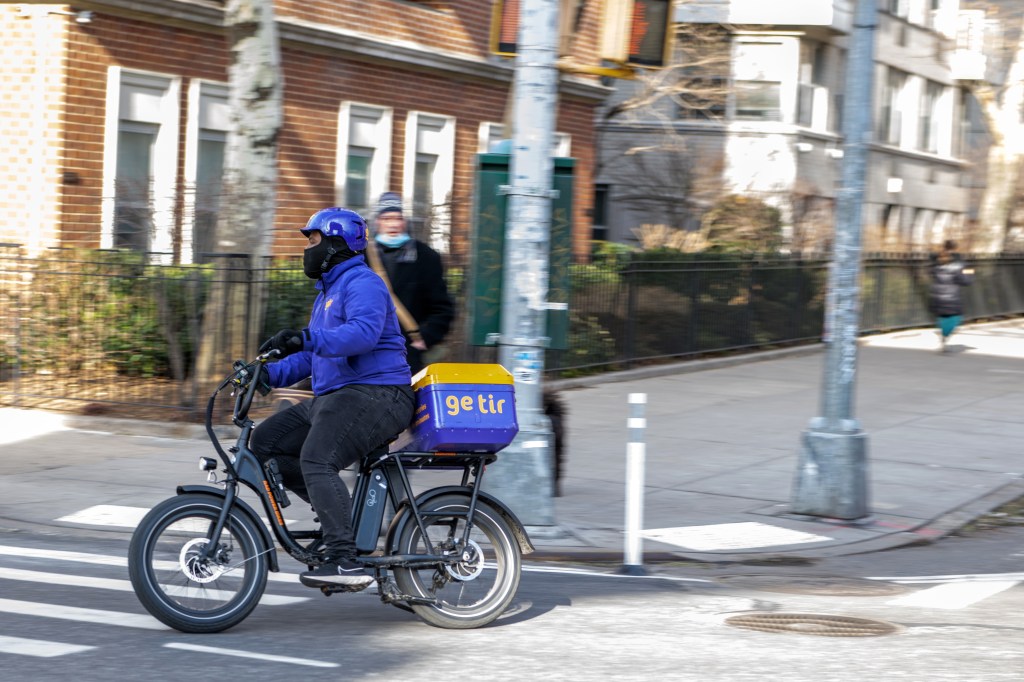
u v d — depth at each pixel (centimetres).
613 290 2522
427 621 859
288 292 1859
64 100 2038
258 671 743
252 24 1786
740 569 1158
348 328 818
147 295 1836
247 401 838
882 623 920
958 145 5772
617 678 749
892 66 5047
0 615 862
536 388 1230
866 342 3569
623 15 1236
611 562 1168
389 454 858
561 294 1234
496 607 873
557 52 1202
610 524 1312
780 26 4128
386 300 843
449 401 852
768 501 1460
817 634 880
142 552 809
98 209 2098
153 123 2216
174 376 1811
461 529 889
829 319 1391
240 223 1814
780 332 3170
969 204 5828
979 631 898
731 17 4103
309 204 2522
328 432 828
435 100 2842
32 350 1881
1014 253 4881
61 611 877
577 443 1795
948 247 3338
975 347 3519
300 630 849
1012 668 789
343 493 831
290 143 2464
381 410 838
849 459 1374
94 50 2081
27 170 2056
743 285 2995
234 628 847
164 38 2205
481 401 859
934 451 1833
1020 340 3812
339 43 2511
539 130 1198
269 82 1802
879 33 4872
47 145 2042
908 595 1040
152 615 822
